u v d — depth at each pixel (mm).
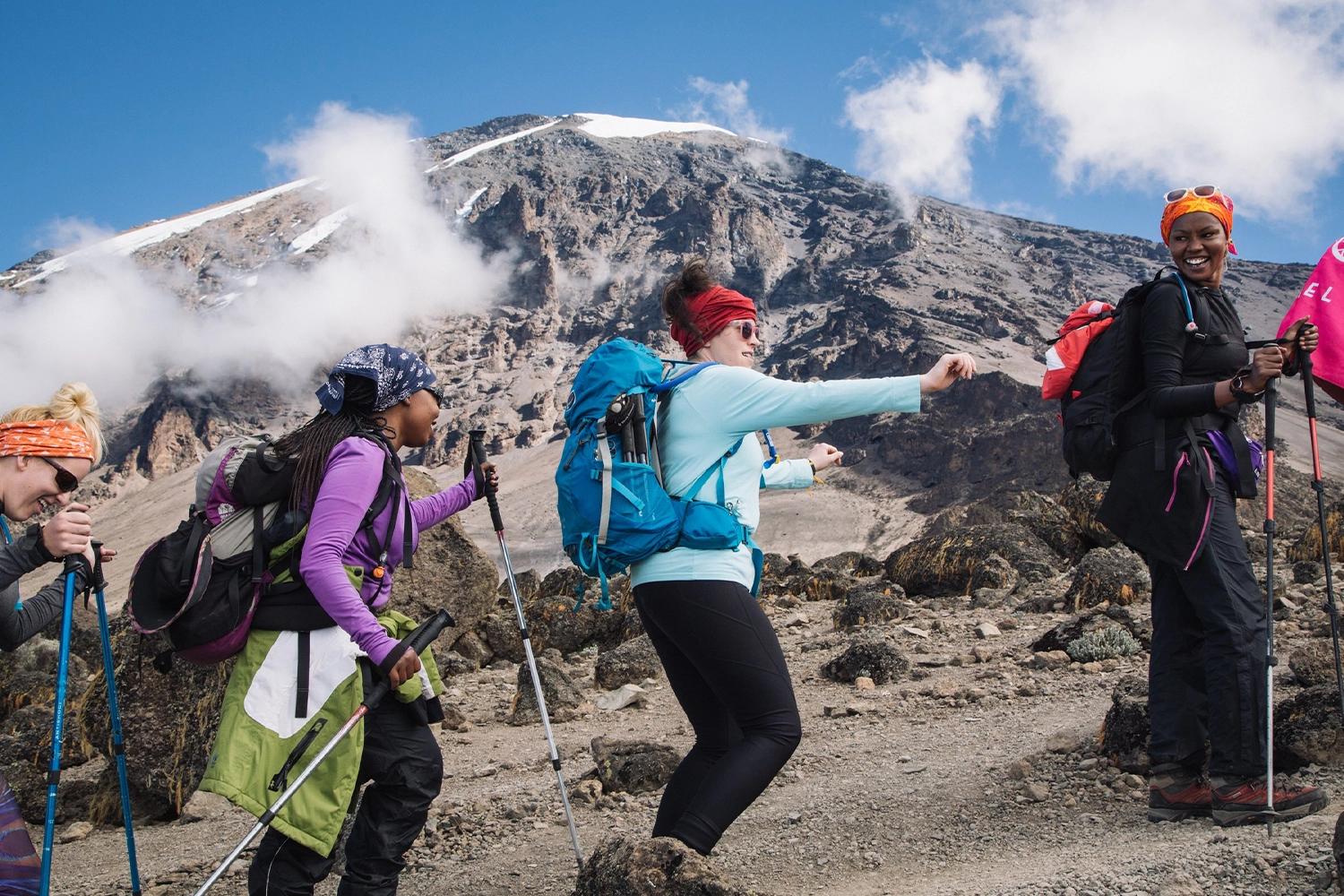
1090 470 4648
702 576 3561
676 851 3379
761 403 3594
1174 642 4480
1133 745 5059
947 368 3570
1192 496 4234
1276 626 7949
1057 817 4656
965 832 4637
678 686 3908
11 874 3229
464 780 7254
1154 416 4355
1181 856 3703
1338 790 4281
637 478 3547
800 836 4879
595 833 5418
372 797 3623
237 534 3461
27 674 12875
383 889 3561
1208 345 4344
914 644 9836
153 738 7887
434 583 12477
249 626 3479
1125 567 10422
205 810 7691
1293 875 3385
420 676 3664
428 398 3840
